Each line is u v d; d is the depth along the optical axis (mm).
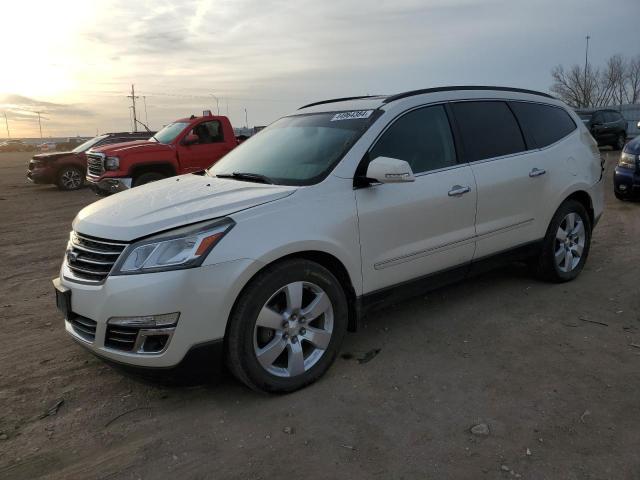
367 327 4328
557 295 4887
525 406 3127
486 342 3990
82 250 3252
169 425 3062
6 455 2820
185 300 2912
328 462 2695
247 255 3051
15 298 5453
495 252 4520
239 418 3104
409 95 4152
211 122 12117
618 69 53625
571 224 5152
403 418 3051
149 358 2943
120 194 3967
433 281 4125
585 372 3494
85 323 3166
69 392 3457
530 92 5102
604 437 2809
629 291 4910
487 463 2643
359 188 3605
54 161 16406
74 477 2645
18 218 11289
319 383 3461
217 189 3617
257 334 3201
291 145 4113
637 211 8719
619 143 22672
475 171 4277
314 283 3346
